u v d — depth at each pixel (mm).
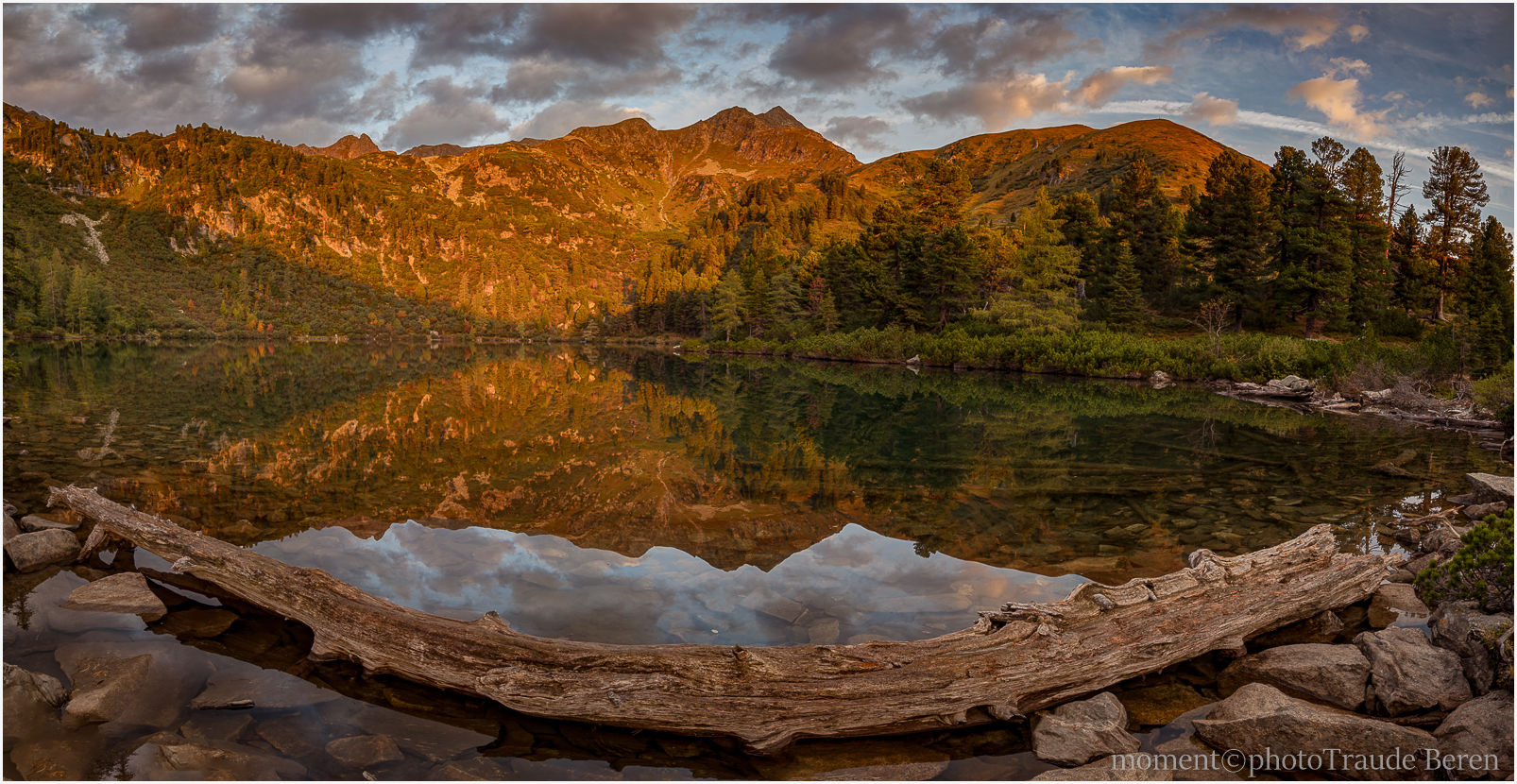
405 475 10562
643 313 142750
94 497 7250
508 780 3699
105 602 5637
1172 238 64938
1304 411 22203
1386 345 33719
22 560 6441
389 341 143125
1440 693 4438
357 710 4324
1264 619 5473
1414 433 17016
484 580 6121
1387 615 5891
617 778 3781
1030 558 7070
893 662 4527
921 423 18016
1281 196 56625
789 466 11906
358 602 5164
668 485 10219
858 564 6777
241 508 8469
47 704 4133
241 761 3676
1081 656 4734
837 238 94062
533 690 4293
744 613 5516
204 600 5887
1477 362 25141
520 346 117062
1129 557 7145
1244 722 4062
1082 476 11258
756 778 3838
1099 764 3859
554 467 11445
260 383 28047
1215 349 36000
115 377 29453
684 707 4207
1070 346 42250
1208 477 11281
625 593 5863
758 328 94438
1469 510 8703
